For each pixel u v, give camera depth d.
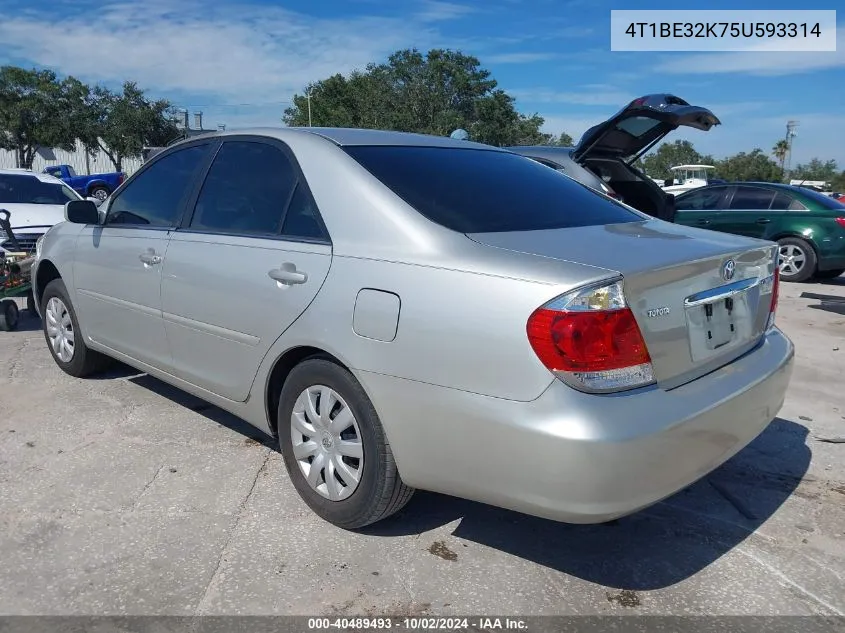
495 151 3.82
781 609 2.59
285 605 2.56
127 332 4.15
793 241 10.29
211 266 3.41
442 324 2.49
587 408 2.26
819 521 3.20
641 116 7.52
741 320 2.93
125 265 4.04
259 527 3.06
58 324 4.96
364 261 2.77
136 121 37.16
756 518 3.22
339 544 2.95
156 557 2.83
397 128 39.84
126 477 3.49
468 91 42.31
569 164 7.89
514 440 2.34
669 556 2.92
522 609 2.57
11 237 7.36
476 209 2.93
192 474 3.54
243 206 3.43
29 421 4.18
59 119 37.34
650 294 2.43
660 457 2.33
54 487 3.38
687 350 2.59
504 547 2.96
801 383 5.18
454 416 2.47
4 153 42.19
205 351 3.53
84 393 4.68
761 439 4.11
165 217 3.90
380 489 2.80
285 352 3.07
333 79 51.16
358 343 2.73
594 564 2.86
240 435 4.02
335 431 2.94
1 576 2.70
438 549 2.94
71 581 2.68
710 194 11.25
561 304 2.28
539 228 2.89
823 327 7.03
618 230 3.00
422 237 2.68
